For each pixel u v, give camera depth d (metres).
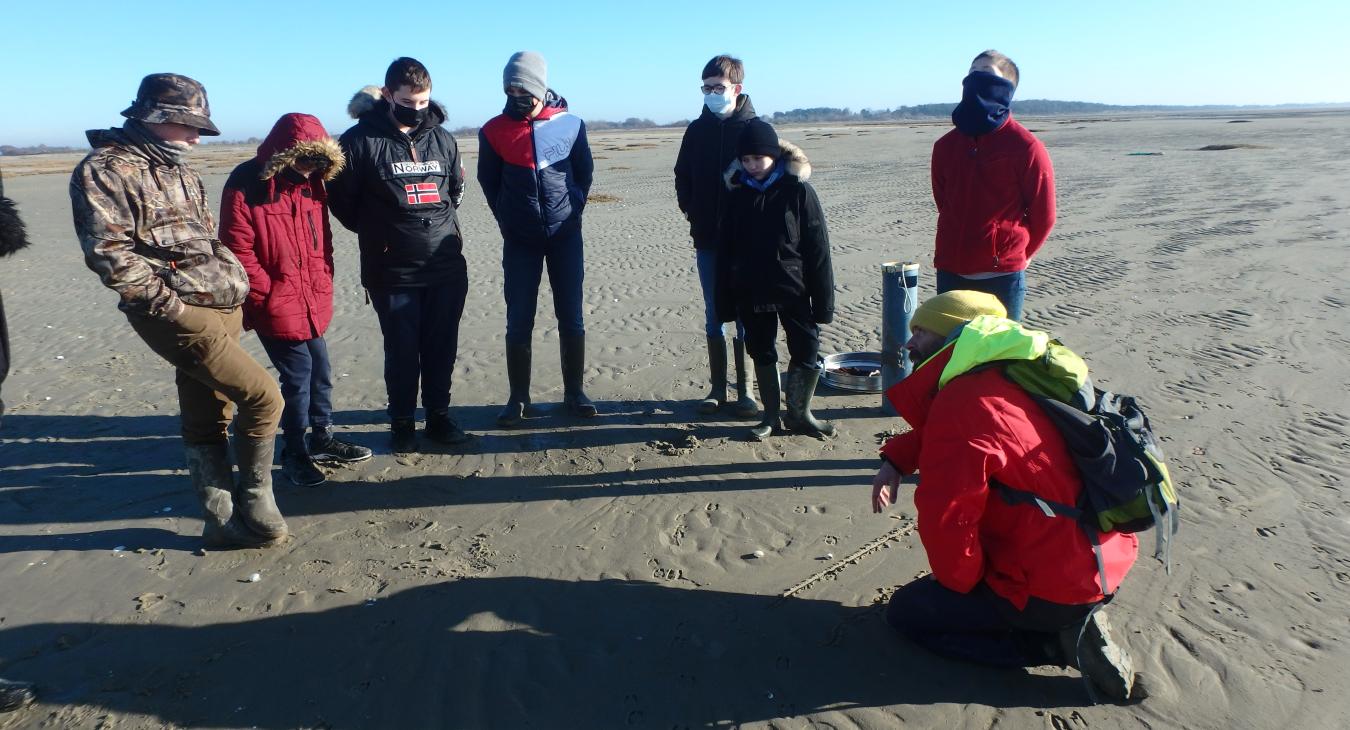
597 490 4.59
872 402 5.80
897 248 11.66
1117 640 3.12
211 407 3.80
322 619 3.43
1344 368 5.92
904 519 4.13
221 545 4.00
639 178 26.55
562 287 5.50
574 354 5.62
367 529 4.20
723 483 4.62
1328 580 3.45
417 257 4.78
